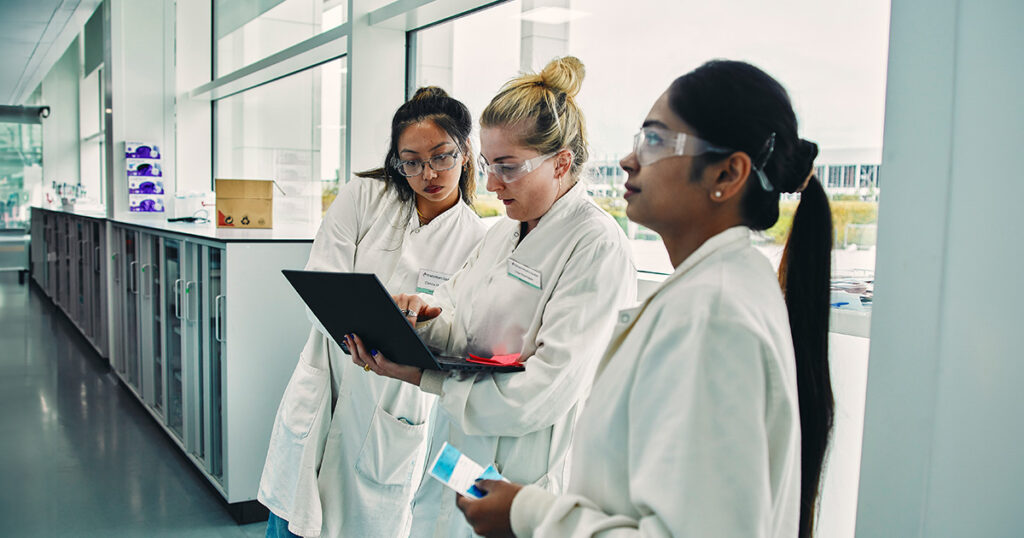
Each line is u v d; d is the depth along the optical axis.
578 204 1.56
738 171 0.86
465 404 1.46
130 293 5.11
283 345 3.19
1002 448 1.12
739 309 0.78
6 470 3.69
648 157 0.90
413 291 2.05
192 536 3.03
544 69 1.51
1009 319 1.10
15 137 12.87
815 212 0.97
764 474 0.76
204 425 3.55
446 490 1.65
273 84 4.77
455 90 2.97
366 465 2.12
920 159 1.09
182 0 5.92
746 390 0.76
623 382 0.87
